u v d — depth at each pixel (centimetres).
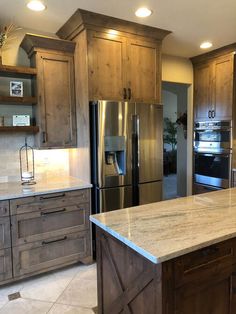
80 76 303
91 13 274
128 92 315
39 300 239
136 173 312
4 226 251
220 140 404
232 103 385
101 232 174
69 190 282
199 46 384
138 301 144
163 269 126
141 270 139
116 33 303
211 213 185
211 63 414
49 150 339
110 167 303
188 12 276
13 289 256
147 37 325
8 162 315
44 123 299
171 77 430
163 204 210
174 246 133
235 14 282
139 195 316
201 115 438
